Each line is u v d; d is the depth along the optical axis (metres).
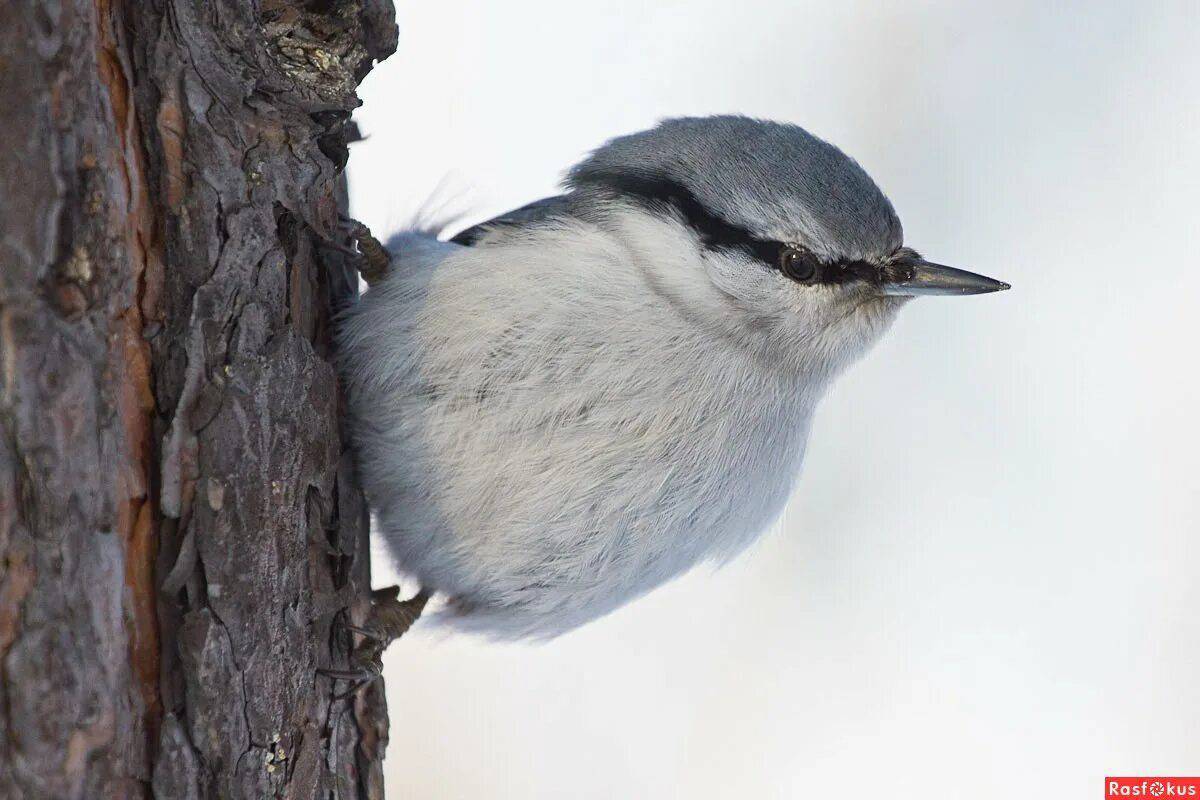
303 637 1.82
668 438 1.83
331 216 1.82
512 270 1.83
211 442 1.81
